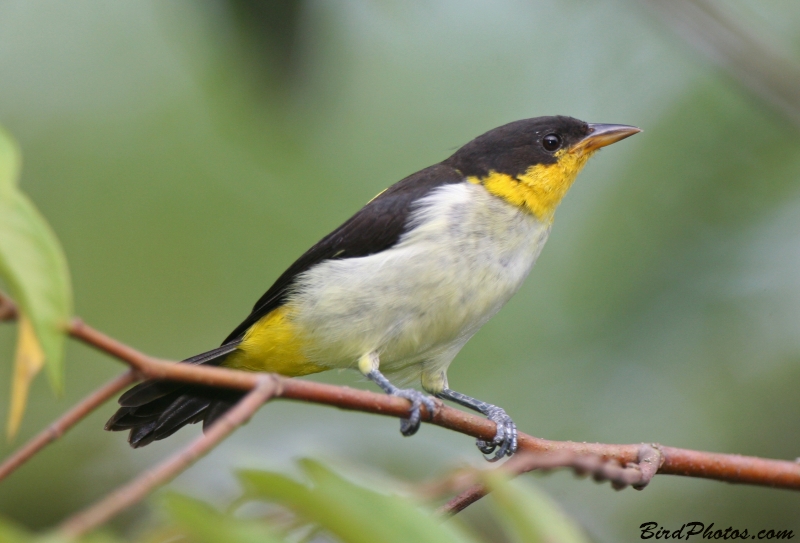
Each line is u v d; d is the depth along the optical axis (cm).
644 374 1118
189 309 1427
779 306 1069
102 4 1423
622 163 1145
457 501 593
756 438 1096
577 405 1138
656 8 966
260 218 1434
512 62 1277
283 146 1216
